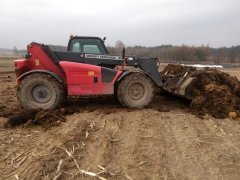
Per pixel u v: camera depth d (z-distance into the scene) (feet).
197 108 24.89
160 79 26.99
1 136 19.47
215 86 25.85
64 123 21.77
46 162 15.75
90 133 19.74
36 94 24.35
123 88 25.05
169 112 24.93
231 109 24.39
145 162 16.22
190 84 25.68
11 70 80.94
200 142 18.95
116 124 21.50
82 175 14.90
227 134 20.58
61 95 24.47
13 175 14.78
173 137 19.70
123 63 26.81
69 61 26.17
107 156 16.70
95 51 28.09
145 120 22.47
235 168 16.08
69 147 17.53
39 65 25.71
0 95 34.06
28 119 22.24
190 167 16.08
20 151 17.22
